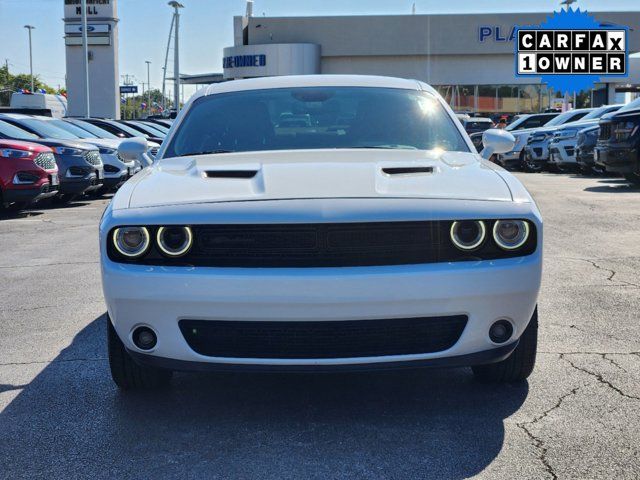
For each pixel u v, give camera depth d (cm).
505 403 361
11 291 628
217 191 328
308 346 311
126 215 318
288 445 317
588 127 1642
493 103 4031
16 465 301
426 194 321
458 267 308
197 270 307
